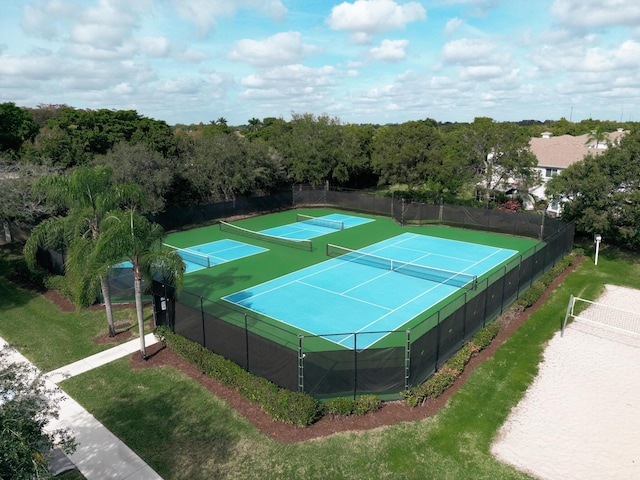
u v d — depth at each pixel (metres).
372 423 13.75
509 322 20.72
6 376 9.10
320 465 12.12
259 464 12.20
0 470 7.45
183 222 42.66
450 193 50.25
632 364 17.50
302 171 53.84
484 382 16.09
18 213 27.72
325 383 14.46
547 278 25.97
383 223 44.69
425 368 15.52
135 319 21.77
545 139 58.22
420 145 46.09
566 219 34.97
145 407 14.77
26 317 22.09
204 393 15.48
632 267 29.36
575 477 11.84
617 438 13.35
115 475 11.86
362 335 19.73
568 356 18.06
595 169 29.81
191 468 12.10
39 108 93.69
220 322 16.56
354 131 69.44
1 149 44.34
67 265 18.11
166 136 56.22
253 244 36.75
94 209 18.73
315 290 25.56
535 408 14.70
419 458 12.38
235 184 47.00
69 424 13.95
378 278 27.61
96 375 16.78
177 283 16.97
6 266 29.61
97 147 54.91
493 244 35.94
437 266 30.02
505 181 44.59
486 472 11.93
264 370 15.38
